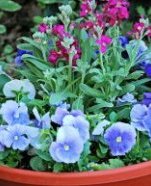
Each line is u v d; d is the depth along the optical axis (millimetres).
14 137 701
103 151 718
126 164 725
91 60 827
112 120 736
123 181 674
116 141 711
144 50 838
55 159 678
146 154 724
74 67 756
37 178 659
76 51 749
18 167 729
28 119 729
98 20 787
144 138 737
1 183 693
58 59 785
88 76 791
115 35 806
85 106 786
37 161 708
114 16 784
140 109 734
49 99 750
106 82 769
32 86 780
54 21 826
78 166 697
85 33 821
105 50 756
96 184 663
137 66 853
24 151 736
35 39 793
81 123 695
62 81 771
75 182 657
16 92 775
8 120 721
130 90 779
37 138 699
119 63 792
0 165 683
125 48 834
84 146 700
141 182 691
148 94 775
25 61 806
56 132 709
